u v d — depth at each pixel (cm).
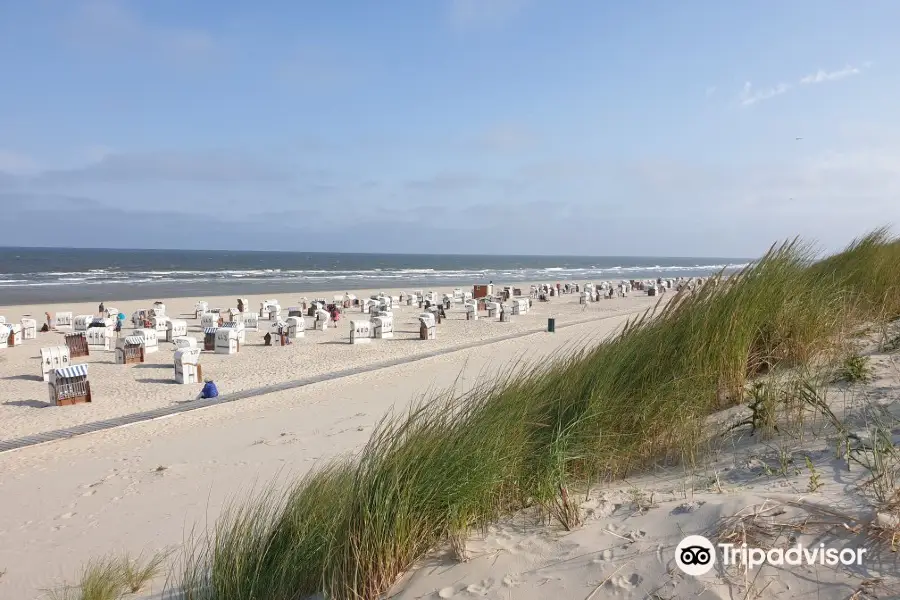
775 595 176
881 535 188
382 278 7212
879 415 308
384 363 1653
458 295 4003
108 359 1864
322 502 326
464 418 343
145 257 13225
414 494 278
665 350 399
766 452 303
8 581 468
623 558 219
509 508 307
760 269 486
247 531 327
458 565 253
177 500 630
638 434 353
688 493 272
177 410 1162
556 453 306
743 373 404
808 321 452
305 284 5862
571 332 2183
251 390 1336
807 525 203
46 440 978
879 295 595
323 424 957
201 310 3064
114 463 821
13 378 1575
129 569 436
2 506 666
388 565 258
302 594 279
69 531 572
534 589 219
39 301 3834
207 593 319
